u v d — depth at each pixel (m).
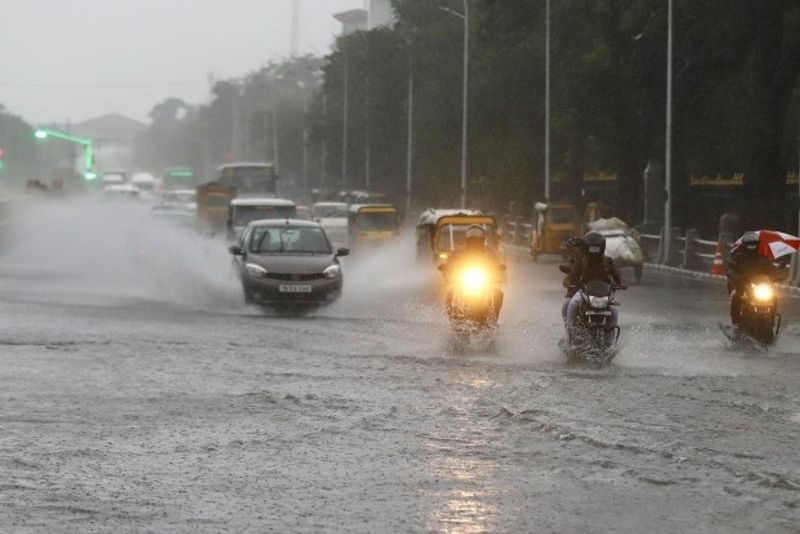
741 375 36.59
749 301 43.28
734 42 108.25
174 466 23.75
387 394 32.62
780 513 19.98
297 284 58.34
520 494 21.33
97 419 29.00
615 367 38.62
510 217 152.00
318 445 25.80
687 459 24.05
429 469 23.38
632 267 85.50
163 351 42.47
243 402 31.41
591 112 125.75
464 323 44.84
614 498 21.02
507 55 146.62
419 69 192.12
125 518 19.75
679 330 50.69
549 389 33.47
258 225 62.62
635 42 117.94
